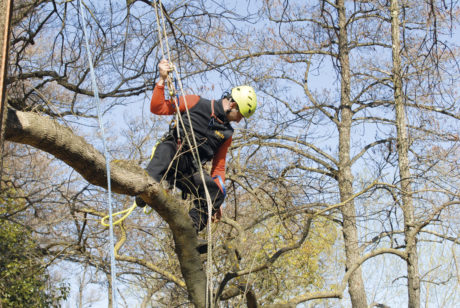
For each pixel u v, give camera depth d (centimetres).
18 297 934
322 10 779
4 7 279
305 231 638
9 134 338
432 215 761
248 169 844
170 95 445
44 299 992
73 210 770
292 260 935
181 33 807
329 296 650
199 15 844
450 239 868
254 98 495
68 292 1043
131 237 887
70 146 362
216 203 501
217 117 484
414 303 1184
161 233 899
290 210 764
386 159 963
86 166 380
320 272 1305
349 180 1319
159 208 450
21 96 860
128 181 408
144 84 920
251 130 991
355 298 1324
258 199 762
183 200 539
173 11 831
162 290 954
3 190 906
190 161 481
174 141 470
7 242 908
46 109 813
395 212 871
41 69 970
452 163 980
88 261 850
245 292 569
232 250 641
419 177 927
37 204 902
